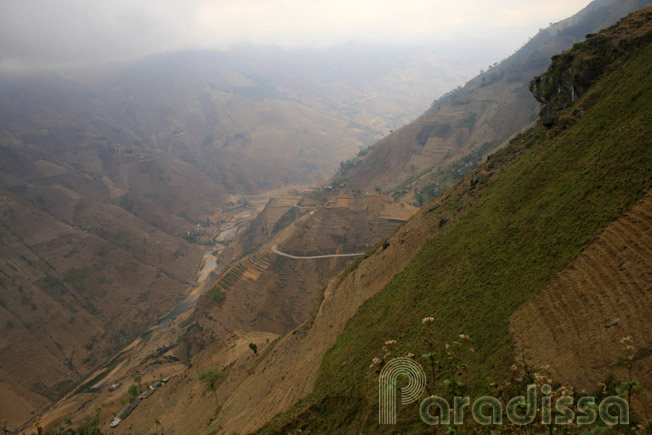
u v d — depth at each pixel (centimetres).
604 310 2294
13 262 15425
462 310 3403
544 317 2603
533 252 3222
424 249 5353
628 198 2722
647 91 3528
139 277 17862
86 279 16438
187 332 13212
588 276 2541
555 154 4153
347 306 6222
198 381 9025
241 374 7931
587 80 5044
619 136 3294
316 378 4353
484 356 2747
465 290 3619
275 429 3594
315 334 6328
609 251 2533
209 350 10481
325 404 3544
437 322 3509
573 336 2339
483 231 4228
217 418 6431
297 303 12550
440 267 4444
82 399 11200
